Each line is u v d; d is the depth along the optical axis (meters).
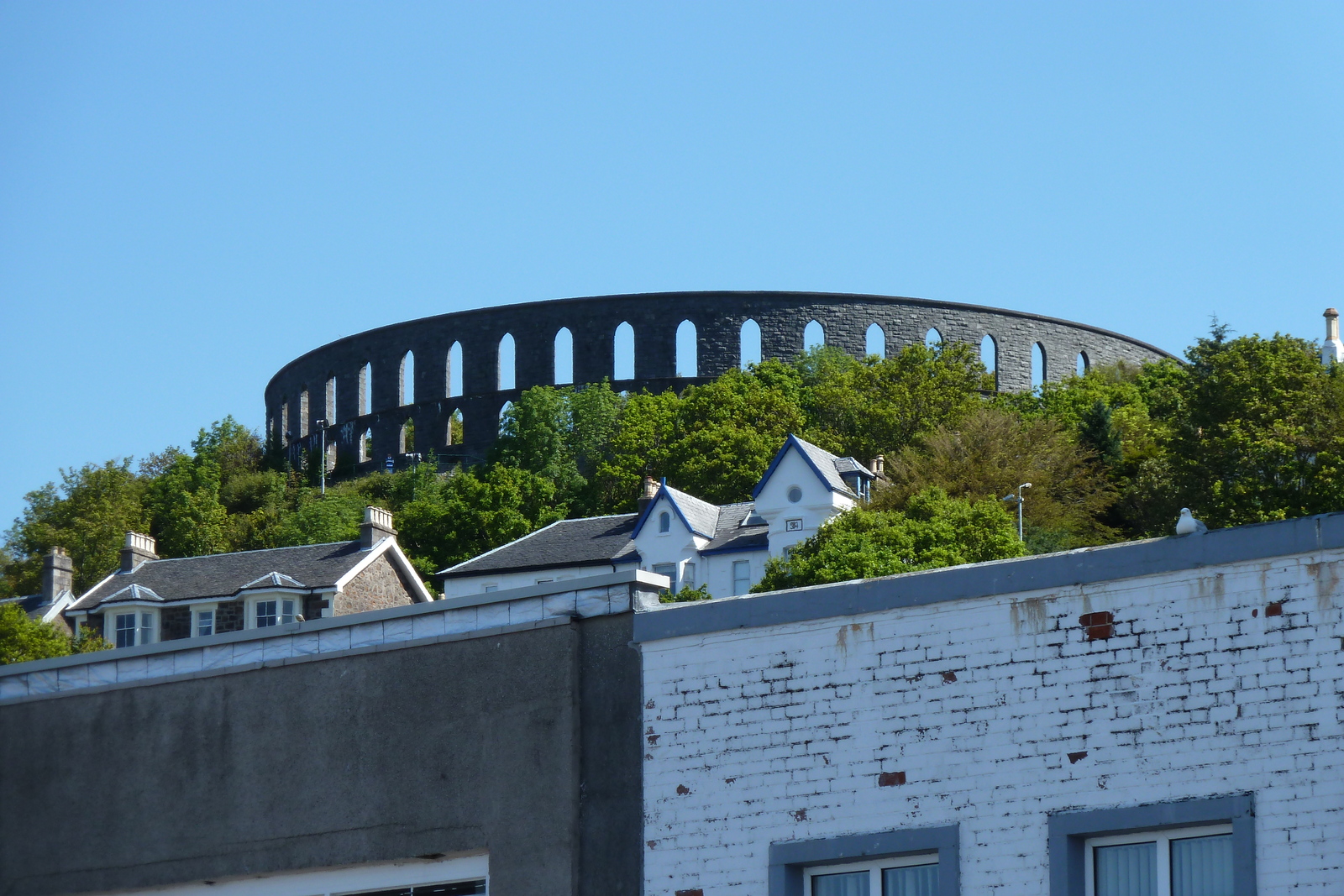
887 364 172.75
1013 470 116.00
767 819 21.34
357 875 23.81
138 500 180.88
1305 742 18.67
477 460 193.62
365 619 24.52
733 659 22.09
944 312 193.38
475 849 23.00
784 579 92.38
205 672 25.25
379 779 23.69
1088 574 20.20
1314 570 19.06
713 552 117.44
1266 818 18.64
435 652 23.89
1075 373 198.88
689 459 160.50
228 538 173.25
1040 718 20.12
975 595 20.81
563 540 122.62
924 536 95.00
